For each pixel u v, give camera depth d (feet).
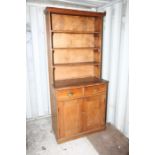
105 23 7.96
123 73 7.03
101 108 7.54
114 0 7.02
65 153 6.17
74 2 7.44
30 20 7.70
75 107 6.79
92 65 8.68
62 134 6.80
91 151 6.29
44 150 6.36
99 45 7.79
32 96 8.73
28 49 8.00
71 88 6.48
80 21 7.84
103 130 7.87
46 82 8.82
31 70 8.32
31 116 9.04
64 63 7.91
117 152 6.23
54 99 6.66
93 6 8.23
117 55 7.34
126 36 6.61
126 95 7.02
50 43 6.56
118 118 7.81
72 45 7.95
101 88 7.29
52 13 6.86
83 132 7.30
